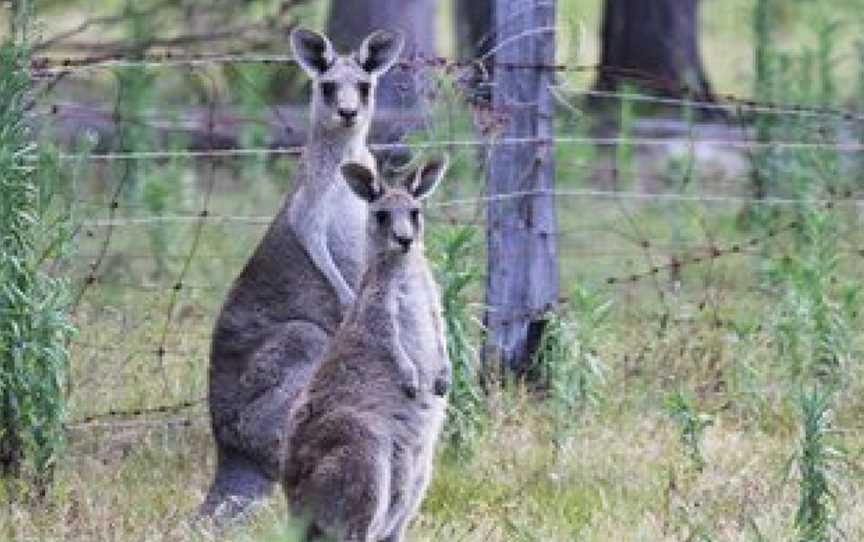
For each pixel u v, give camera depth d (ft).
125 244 70.90
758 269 65.82
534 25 55.47
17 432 46.83
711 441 51.06
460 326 50.01
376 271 41.83
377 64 51.49
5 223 46.11
